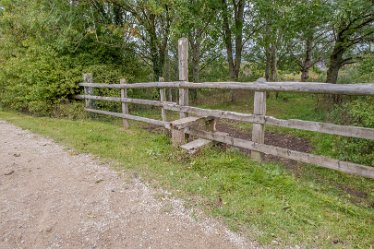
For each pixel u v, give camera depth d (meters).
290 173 4.00
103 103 8.42
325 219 2.74
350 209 2.91
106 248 2.44
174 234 2.59
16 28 10.19
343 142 4.58
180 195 3.24
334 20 6.85
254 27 10.52
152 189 3.42
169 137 5.59
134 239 2.54
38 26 9.03
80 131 6.21
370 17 7.28
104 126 6.89
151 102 6.01
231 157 4.30
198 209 2.96
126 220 2.82
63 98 8.56
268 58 13.01
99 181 3.67
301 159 3.68
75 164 4.30
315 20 7.56
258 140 4.15
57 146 5.23
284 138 6.32
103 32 9.45
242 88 4.18
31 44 9.33
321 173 4.14
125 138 5.65
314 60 11.52
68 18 8.68
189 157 4.31
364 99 4.79
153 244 2.47
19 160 4.52
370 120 4.26
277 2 7.65
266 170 3.82
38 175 3.93
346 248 2.35
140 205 3.08
